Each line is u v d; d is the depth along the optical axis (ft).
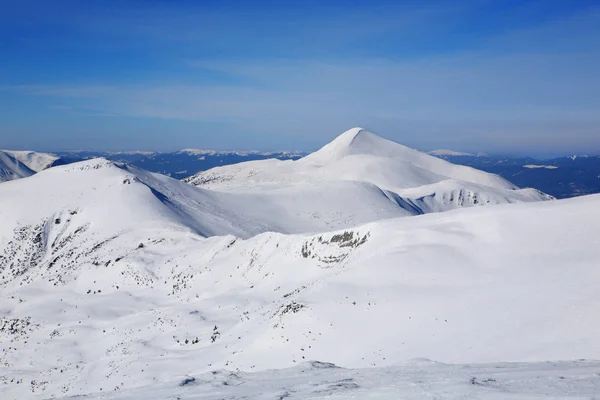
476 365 50.93
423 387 38.34
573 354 56.75
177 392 51.80
